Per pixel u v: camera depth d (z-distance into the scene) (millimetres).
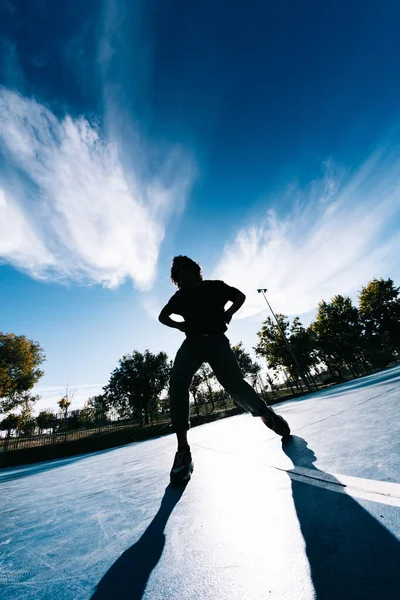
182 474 1262
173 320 1652
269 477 1023
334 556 498
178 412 1427
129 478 1711
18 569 739
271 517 716
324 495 753
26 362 27094
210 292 1611
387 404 1811
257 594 463
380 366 26078
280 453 1323
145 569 615
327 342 26281
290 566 510
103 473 2170
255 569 530
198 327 1535
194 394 24781
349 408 2129
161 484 1362
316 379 30766
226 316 1608
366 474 808
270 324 25906
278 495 841
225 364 1488
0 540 1012
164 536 761
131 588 554
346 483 785
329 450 1155
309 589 442
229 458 1497
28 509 1441
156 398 32438
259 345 26438
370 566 448
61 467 3854
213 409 26031
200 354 1517
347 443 1179
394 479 724
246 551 597
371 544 500
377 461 884
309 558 517
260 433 2150
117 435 16953
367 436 1200
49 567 724
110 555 722
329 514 647
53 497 1631
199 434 3504
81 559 735
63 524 1070
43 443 17453
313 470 970
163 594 514
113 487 1549
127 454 3350
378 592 390
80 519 1089
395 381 3129
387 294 29000
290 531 627
